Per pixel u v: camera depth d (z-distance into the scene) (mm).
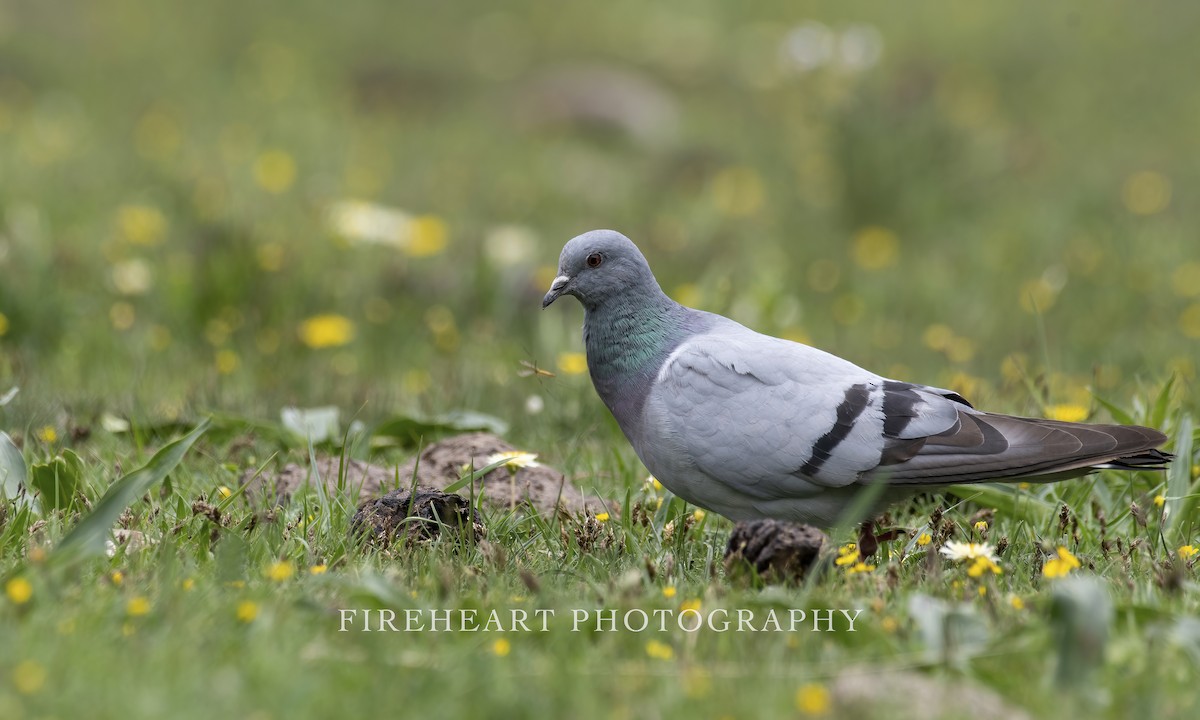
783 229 18812
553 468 8992
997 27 30062
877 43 20578
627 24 30906
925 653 5293
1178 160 23000
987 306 15641
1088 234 18516
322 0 30828
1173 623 5605
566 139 24109
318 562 6750
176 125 22469
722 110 26156
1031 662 5359
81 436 9039
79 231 15930
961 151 19672
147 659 5043
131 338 12523
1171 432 8781
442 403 10875
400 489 7414
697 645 5582
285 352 12398
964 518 8008
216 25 28750
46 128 21016
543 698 4945
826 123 19578
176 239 15477
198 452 9070
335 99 25266
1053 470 6910
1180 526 7590
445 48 29266
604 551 7094
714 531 7883
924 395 7242
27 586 5445
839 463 7059
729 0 32031
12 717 4578
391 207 19078
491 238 15898
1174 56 28594
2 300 12094
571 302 14297
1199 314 14461
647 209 19938
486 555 6766
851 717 4832
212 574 6277
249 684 4910
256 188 18188
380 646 5355
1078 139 24219
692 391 7297
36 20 27516
